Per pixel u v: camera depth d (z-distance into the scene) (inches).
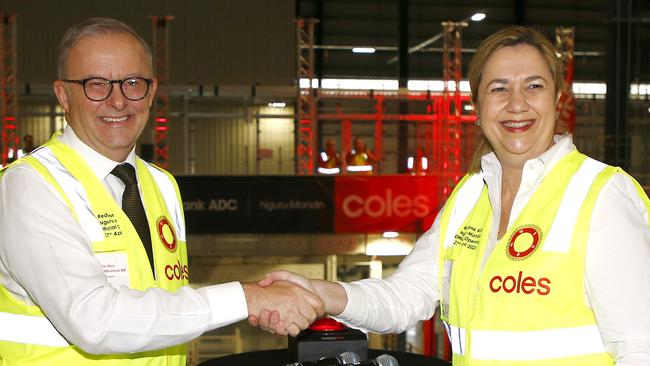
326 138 706.2
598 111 621.3
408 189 454.6
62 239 92.7
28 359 96.2
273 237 452.1
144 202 105.9
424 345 414.3
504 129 95.2
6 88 543.8
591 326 87.2
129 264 98.5
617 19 485.1
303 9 790.5
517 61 94.3
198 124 706.2
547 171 92.7
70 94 99.7
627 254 83.9
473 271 96.0
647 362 81.5
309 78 553.6
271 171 714.2
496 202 97.3
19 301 97.0
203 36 741.9
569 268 87.0
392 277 110.4
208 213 447.5
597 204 87.0
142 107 101.3
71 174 98.7
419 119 554.6
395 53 802.2
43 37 718.5
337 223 452.8
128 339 90.1
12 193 94.3
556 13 813.9
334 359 95.0
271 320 98.0
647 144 477.4
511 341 89.0
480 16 728.3
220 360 128.5
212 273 460.8
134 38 101.0
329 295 103.6
